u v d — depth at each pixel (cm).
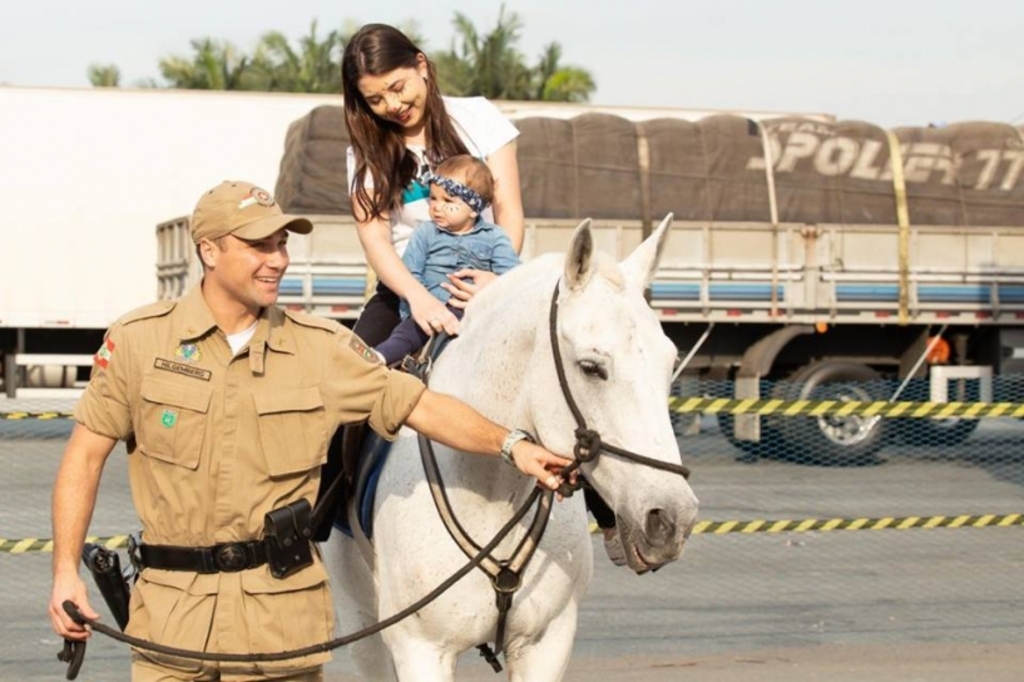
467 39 4650
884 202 1878
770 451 1766
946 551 1212
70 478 446
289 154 1862
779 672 812
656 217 1827
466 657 855
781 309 1816
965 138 1916
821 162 1875
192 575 443
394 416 449
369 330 566
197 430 438
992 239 1859
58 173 2248
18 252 2236
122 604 466
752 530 900
